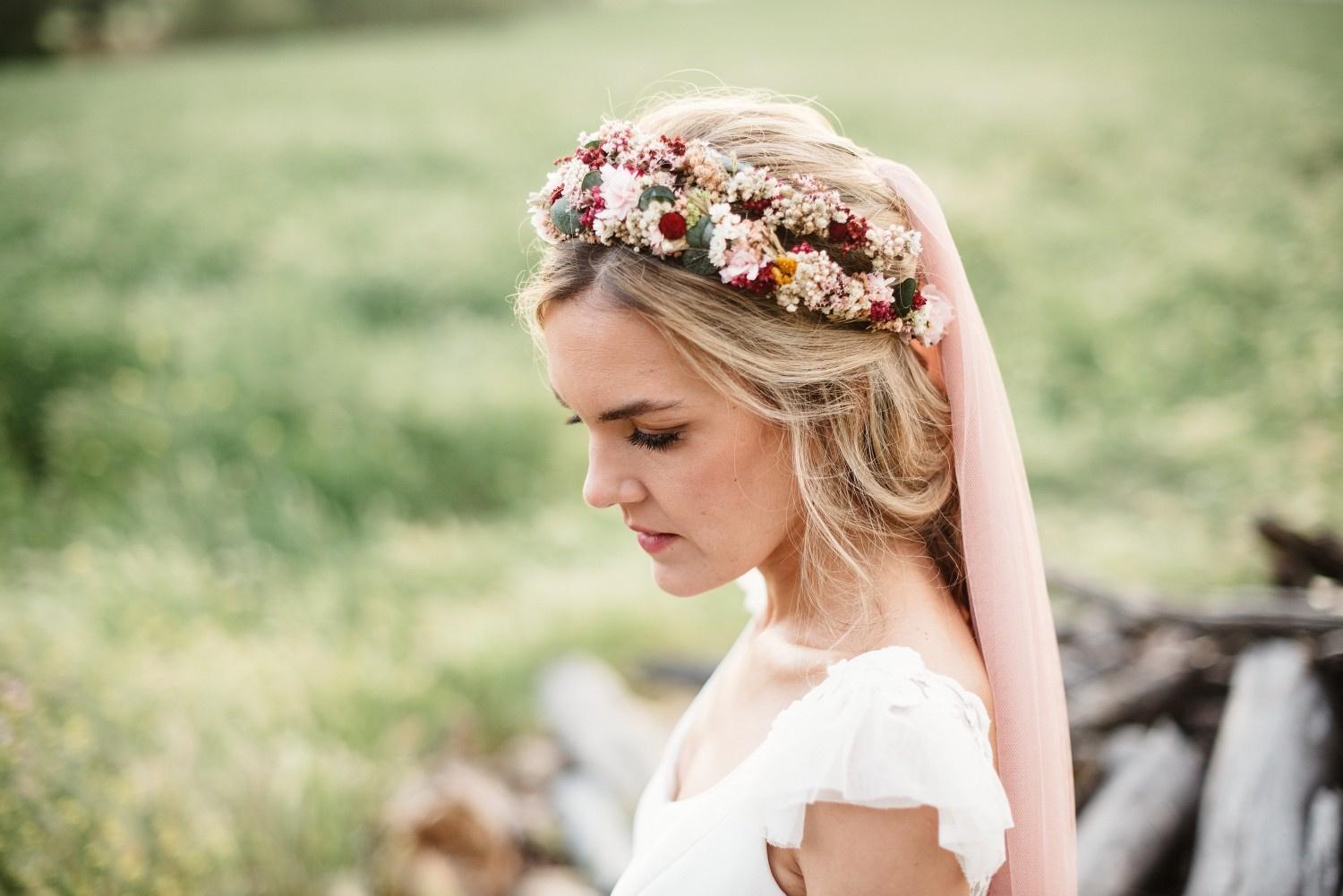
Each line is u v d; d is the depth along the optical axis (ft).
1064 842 3.90
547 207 3.83
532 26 120.88
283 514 17.24
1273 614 9.73
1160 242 34.24
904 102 57.41
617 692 12.50
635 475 3.59
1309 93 54.54
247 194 43.21
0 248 33.65
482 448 21.16
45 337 23.56
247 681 11.52
